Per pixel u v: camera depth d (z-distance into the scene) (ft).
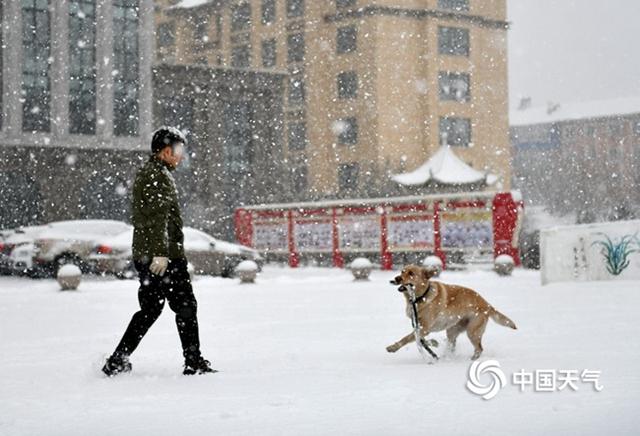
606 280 65.67
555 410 18.35
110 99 156.66
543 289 60.39
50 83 151.53
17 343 34.88
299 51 220.23
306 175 217.56
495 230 94.68
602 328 34.91
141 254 24.41
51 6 151.23
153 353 29.96
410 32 208.74
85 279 91.56
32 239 96.07
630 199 281.54
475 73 216.95
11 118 147.43
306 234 112.68
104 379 23.73
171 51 248.32
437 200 99.09
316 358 27.94
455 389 21.09
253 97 177.47
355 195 197.77
